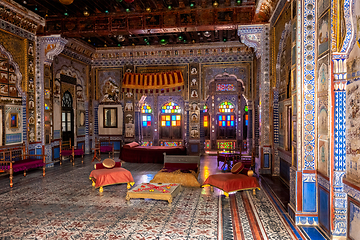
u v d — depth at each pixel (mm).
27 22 8211
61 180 6918
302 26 3906
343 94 3361
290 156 5754
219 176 5727
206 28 8039
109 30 8297
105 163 6500
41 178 7156
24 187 6207
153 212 4523
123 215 4371
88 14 8125
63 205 4895
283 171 6664
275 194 5508
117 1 7145
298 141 3924
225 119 13609
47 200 5199
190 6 7750
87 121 12016
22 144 8242
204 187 6215
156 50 11555
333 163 3424
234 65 11195
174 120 13078
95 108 12227
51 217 4289
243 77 11156
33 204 4957
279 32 6664
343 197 3363
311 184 3896
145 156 9820
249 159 8758
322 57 3689
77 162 9852
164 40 9844
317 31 3852
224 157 8430
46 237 3559
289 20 5707
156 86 10438
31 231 3748
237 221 4113
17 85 8117
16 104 8109
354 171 3119
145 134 13164
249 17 7684
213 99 13617
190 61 11453
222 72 11281
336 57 3344
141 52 11688
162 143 13117
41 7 8008
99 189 5980
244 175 5766
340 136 3371
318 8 3824
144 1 7582
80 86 11562
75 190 5938
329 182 3445
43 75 8883
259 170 7547
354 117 3133
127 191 5664
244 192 5758
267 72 7570
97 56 12086
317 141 3869
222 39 10727
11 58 7824
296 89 3973
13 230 3785
